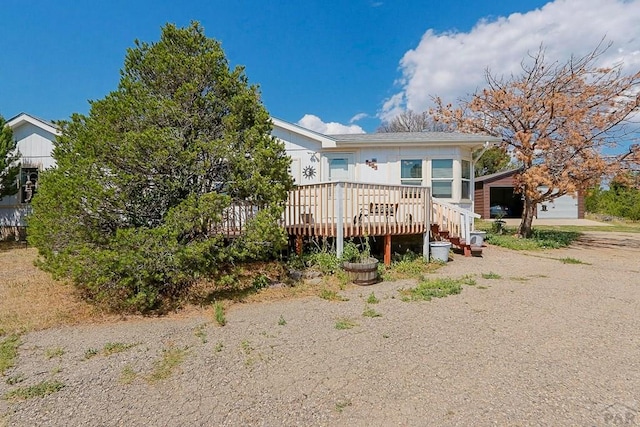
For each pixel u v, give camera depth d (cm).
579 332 392
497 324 420
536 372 297
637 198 2498
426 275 696
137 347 361
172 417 239
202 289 559
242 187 532
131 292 488
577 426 224
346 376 294
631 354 333
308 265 698
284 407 250
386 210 759
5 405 257
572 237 1397
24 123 1184
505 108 1311
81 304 499
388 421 231
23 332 403
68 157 504
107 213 472
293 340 375
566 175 1165
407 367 309
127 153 474
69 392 274
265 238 516
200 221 480
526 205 1316
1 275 690
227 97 579
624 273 731
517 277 686
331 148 1097
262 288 584
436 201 999
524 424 226
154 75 555
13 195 1156
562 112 1178
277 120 1091
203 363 322
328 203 704
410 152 1108
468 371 300
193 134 549
